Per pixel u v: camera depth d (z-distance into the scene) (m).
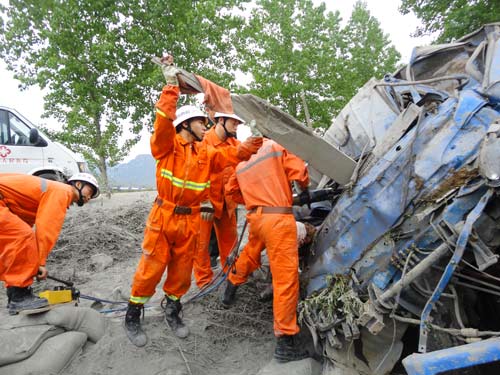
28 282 3.56
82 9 13.83
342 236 3.34
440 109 3.00
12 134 9.30
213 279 4.88
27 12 14.06
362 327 3.19
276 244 3.47
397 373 3.28
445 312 2.99
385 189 3.07
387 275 3.03
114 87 14.47
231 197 4.46
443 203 2.76
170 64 3.17
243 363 3.63
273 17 14.67
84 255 6.65
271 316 4.31
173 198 3.44
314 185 4.35
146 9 14.31
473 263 3.04
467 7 11.59
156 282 3.60
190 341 3.81
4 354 3.13
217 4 14.27
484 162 2.52
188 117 3.43
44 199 3.70
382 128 3.70
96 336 3.71
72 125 14.45
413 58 4.37
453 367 2.23
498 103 2.87
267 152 3.72
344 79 15.28
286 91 14.26
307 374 3.33
